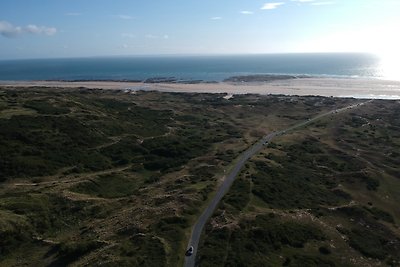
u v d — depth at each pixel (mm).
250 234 62219
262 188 84062
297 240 65188
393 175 109688
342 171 109938
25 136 101500
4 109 120312
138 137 126500
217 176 91438
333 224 76188
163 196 77312
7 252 59062
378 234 75812
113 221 68375
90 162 100938
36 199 74438
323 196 91125
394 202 94000
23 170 88312
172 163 105625
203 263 51781
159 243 56188
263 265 54469
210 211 70188
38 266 54625
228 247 57312
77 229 68875
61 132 111000
